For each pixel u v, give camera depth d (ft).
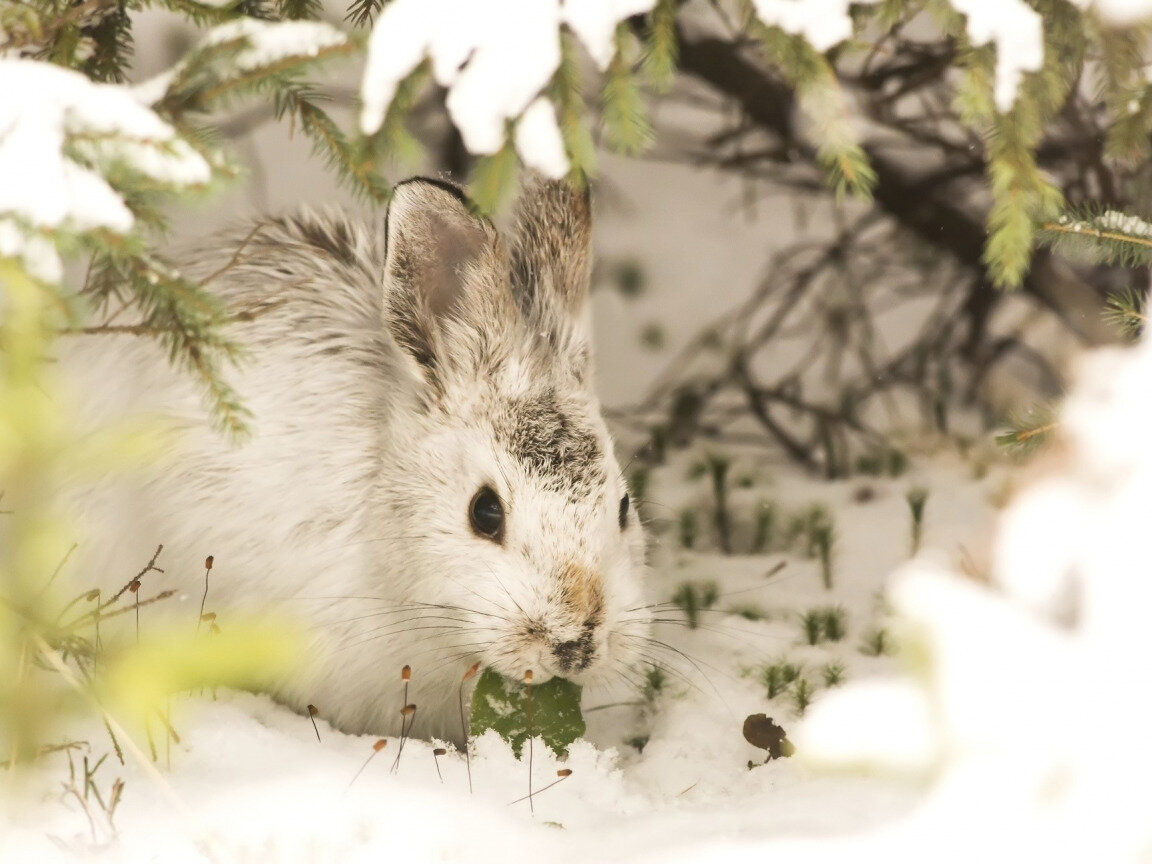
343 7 33.86
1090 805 12.08
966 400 39.86
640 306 46.26
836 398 40.93
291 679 21.84
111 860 15.08
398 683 22.21
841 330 40.75
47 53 18.02
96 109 14.66
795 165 39.45
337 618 21.89
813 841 15.29
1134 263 20.76
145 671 13.17
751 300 42.14
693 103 39.09
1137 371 14.52
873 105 32.78
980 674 12.60
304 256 23.62
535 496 20.33
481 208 18.49
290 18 20.29
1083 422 14.60
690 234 49.62
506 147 17.93
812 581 30.14
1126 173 30.50
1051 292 35.50
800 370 39.99
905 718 12.92
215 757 18.39
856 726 13.00
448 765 19.47
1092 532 12.98
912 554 30.50
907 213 36.99
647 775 21.40
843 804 17.12
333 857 15.66
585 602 19.62
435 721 22.95
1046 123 20.61
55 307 14.43
